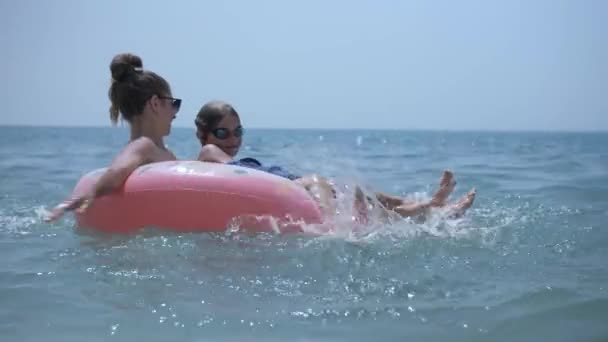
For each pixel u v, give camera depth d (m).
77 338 2.71
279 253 4.17
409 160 17.30
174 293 3.32
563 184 9.38
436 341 2.71
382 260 4.05
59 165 13.27
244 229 4.63
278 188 4.78
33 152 19.78
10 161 14.42
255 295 3.30
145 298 3.23
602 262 4.09
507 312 3.05
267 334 2.77
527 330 2.83
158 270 3.75
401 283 3.53
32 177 10.02
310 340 2.70
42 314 2.99
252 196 4.68
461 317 2.99
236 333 2.78
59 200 7.12
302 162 9.10
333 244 4.43
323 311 3.06
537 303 3.17
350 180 5.34
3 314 2.99
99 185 4.82
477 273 3.76
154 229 4.71
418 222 5.28
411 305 3.15
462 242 4.61
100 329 2.81
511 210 6.38
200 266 3.84
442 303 3.19
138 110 5.23
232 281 3.54
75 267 3.82
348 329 2.83
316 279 3.60
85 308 3.08
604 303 3.16
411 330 2.82
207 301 3.19
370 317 2.98
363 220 4.97
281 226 4.65
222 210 4.65
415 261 4.05
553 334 2.78
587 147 33.91
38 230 5.04
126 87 5.21
